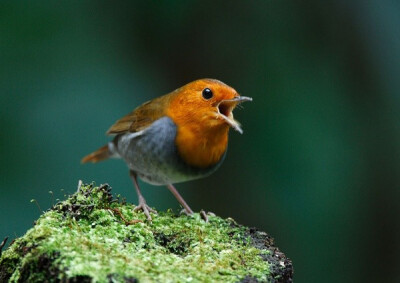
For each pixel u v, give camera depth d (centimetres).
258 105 1243
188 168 846
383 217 1247
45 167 1103
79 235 579
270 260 639
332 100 1244
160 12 1240
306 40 1277
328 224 1201
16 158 1101
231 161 1252
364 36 1279
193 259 603
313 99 1242
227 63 1284
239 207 1258
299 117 1230
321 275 1198
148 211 741
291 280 646
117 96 1170
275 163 1220
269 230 1214
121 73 1194
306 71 1262
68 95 1145
